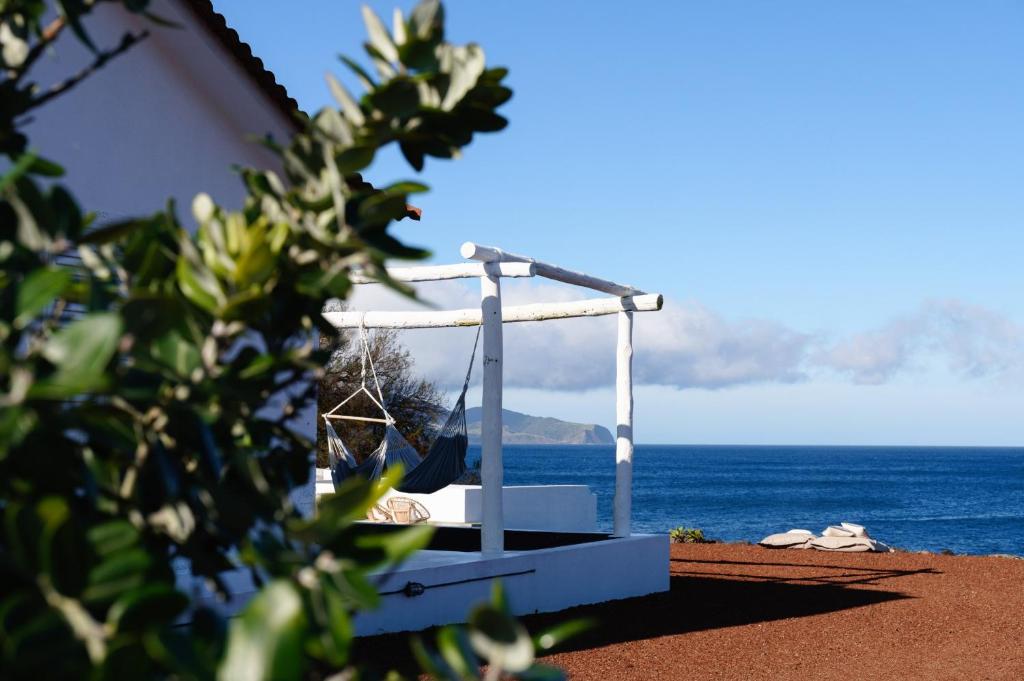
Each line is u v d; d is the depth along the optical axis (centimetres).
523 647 143
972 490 10900
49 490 158
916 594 1482
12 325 154
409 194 178
